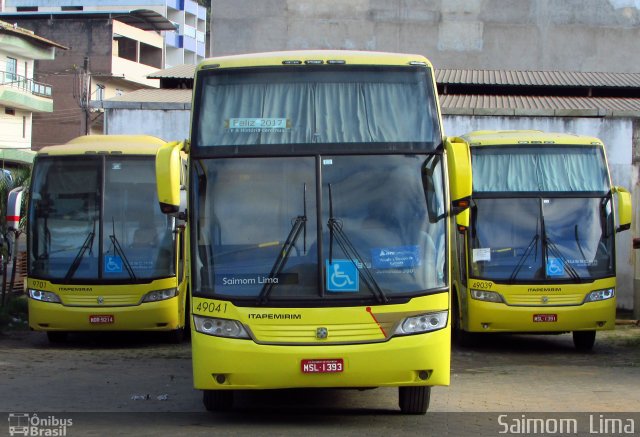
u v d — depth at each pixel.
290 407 9.94
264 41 30.86
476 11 30.59
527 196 15.36
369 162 8.80
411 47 30.64
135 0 73.31
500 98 26.20
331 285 8.43
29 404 10.10
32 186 15.86
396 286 8.49
